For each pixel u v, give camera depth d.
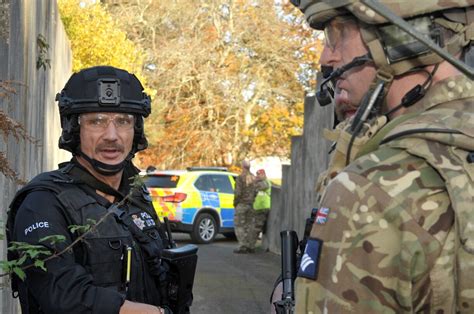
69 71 12.46
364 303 1.37
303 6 1.60
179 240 16.67
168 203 15.34
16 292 2.63
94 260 2.45
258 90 27.97
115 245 2.49
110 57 17.75
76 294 2.32
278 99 28.66
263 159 29.98
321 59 1.62
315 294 1.41
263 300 8.57
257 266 11.75
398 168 1.40
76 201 2.49
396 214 1.36
